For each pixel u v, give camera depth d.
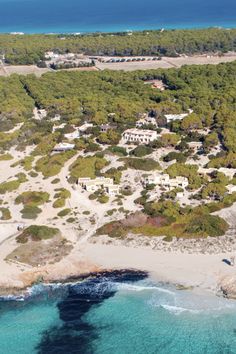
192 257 133.25
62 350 109.19
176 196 161.00
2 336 113.50
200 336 110.25
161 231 143.25
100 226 149.00
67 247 139.88
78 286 126.19
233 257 132.00
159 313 116.94
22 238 143.38
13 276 129.38
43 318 118.00
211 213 150.62
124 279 127.38
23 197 165.00
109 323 115.69
